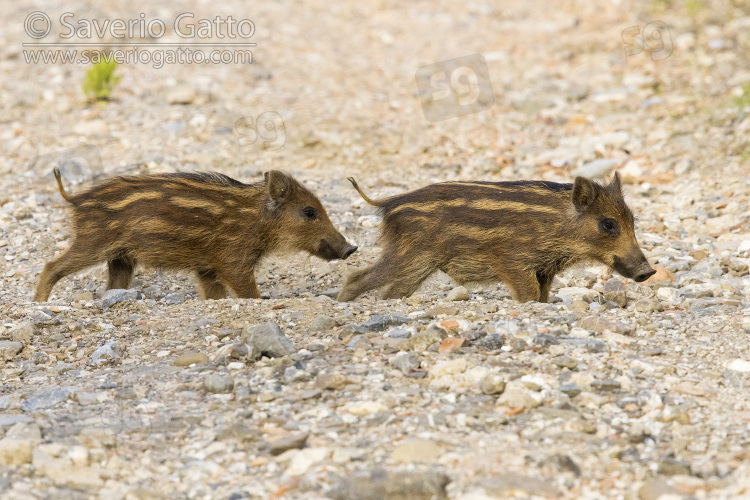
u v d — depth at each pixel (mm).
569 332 17672
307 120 37594
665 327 18109
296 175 31984
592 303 20391
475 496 11719
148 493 12289
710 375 15750
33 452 13266
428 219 21328
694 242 25844
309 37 51438
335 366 16172
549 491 11836
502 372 15609
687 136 35031
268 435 13797
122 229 21875
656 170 32438
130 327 19156
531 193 21250
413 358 16109
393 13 57031
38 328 19078
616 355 16453
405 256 21516
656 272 22688
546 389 14922
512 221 21016
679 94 39594
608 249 21031
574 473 12422
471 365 15852
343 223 27375
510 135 36938
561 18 54469
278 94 41312
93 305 20875
